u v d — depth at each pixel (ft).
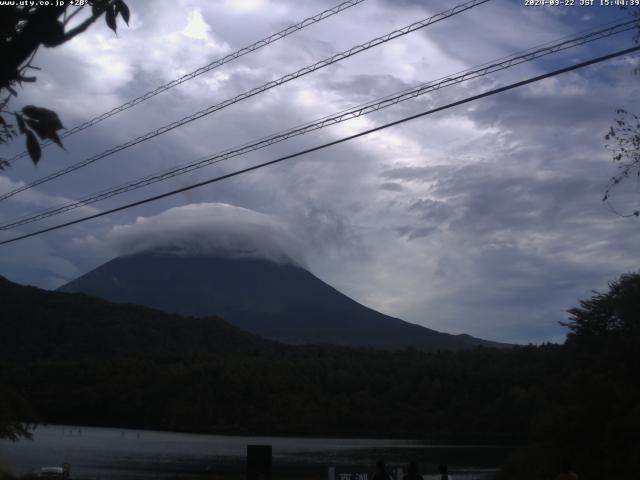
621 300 136.15
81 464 251.39
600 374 128.57
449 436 457.68
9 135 18.92
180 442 412.36
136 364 583.99
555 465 125.90
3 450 289.74
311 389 544.21
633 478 114.42
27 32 15.69
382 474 73.41
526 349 485.15
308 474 218.79
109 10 18.03
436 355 579.89
